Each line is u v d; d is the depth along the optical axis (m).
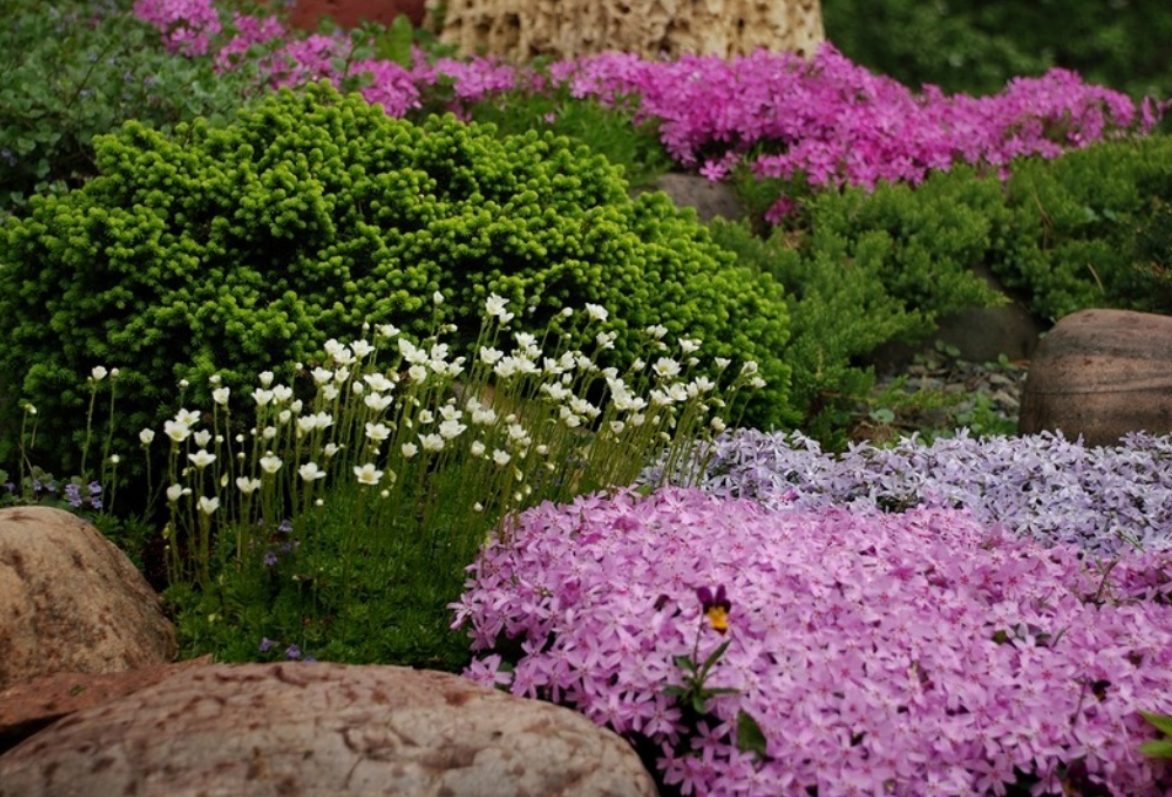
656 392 4.51
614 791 2.99
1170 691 3.49
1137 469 5.10
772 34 10.52
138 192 5.10
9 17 8.19
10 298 5.05
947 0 18.77
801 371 6.57
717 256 6.50
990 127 9.29
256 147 5.52
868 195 8.27
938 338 7.81
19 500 4.78
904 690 3.34
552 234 5.39
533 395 5.10
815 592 3.60
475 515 4.23
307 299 5.18
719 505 4.16
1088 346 6.18
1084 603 4.01
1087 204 8.61
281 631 4.02
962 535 4.18
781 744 3.20
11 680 3.58
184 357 4.96
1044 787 3.24
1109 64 18.22
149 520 4.96
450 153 5.66
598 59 9.14
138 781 2.85
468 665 3.96
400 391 4.99
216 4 9.73
